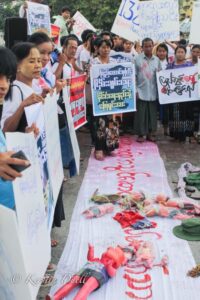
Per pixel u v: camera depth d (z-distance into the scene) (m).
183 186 5.43
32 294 2.29
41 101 3.18
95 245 4.00
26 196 2.45
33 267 2.44
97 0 23.20
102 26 23.38
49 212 3.30
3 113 3.24
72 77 5.87
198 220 4.21
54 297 3.10
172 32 8.62
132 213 4.58
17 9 22.92
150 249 3.75
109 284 3.35
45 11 6.15
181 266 3.63
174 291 3.28
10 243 2.08
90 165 6.49
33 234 2.52
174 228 4.32
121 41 9.40
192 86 7.64
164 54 8.18
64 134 4.70
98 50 7.01
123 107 6.94
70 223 4.48
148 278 3.44
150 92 7.68
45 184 3.16
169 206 4.73
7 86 2.60
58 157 3.89
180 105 7.80
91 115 6.91
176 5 8.52
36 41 4.22
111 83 6.83
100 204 4.93
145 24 8.64
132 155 7.03
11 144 2.36
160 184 5.64
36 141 2.87
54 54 5.74
